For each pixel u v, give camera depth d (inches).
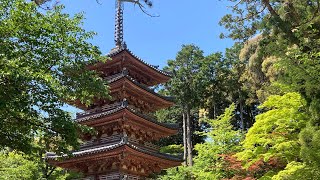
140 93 1044.5
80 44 536.1
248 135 786.8
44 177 1127.0
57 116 501.0
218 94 2107.5
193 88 1946.4
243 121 2143.2
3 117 478.3
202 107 2142.0
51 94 488.7
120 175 894.4
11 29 487.5
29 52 500.1
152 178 1024.9
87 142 996.6
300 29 592.7
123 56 1029.2
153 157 950.4
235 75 2047.2
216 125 1277.1
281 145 705.6
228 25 752.3
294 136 737.6
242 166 934.4
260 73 1723.7
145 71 1125.1
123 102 924.0
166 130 1064.2
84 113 1035.3
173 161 1026.7
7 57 461.7
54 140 544.7
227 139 1181.7
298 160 758.5
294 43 601.0
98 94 569.6
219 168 1080.2
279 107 759.1
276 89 999.6
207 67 1994.3
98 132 985.5
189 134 1872.5
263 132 790.5
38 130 522.0
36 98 469.1
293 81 569.9
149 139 1063.0
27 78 446.3
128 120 944.9
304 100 605.9
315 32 619.2
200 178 1167.6
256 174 965.8
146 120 976.3
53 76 516.4
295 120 732.0
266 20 648.4
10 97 443.8
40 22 509.7
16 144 514.0
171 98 1131.9
